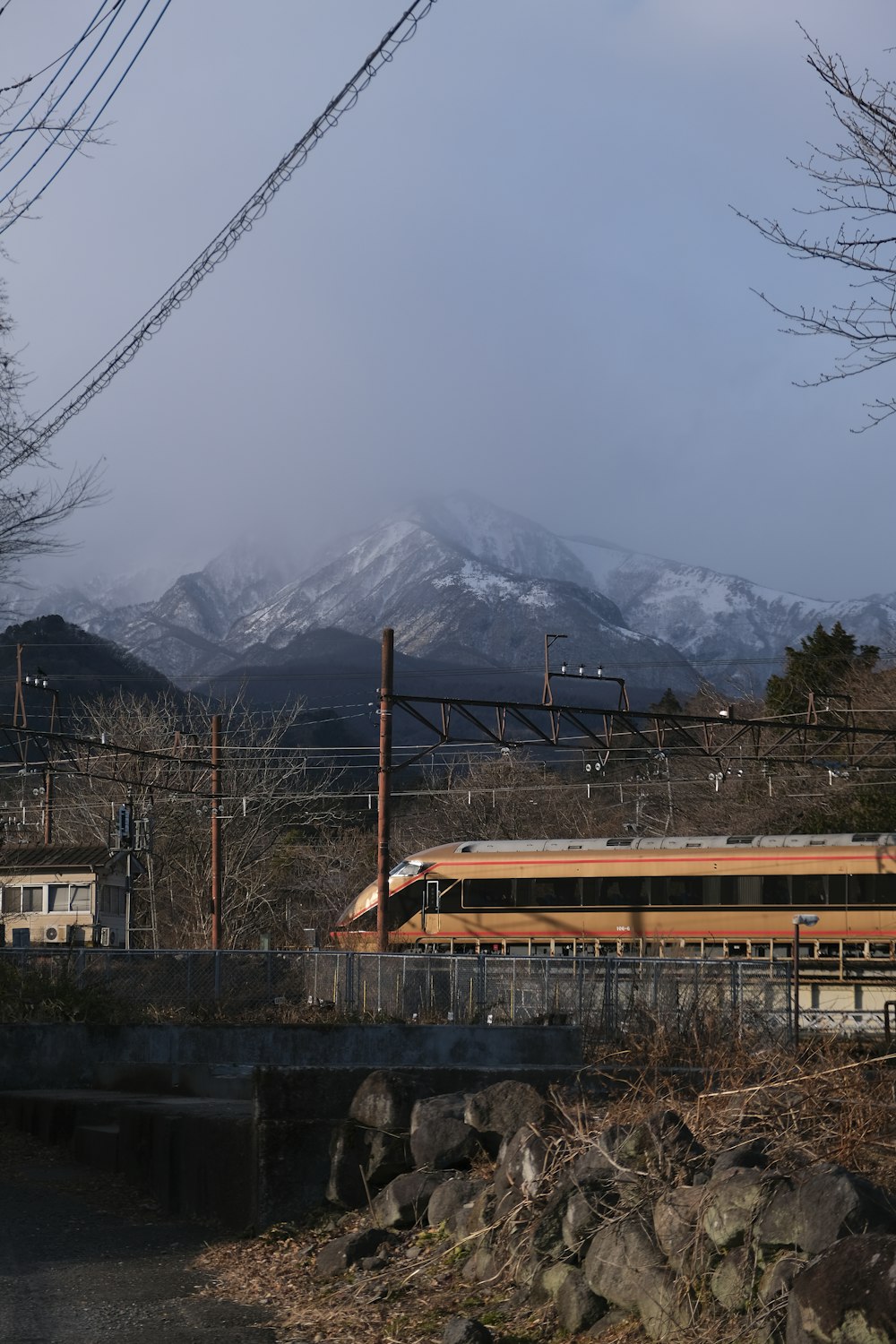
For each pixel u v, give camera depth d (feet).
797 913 129.70
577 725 119.24
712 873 134.31
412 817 268.00
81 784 225.15
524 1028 63.05
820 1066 37.55
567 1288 28.63
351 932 152.35
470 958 78.74
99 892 203.72
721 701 217.36
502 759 256.93
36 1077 63.10
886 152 39.47
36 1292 33.42
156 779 206.28
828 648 205.26
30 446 69.72
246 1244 38.88
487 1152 37.99
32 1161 53.21
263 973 79.61
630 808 236.22
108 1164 51.06
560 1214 30.94
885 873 126.62
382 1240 35.81
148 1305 32.37
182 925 208.85
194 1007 75.15
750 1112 33.71
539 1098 38.55
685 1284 26.43
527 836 246.47
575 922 139.54
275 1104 40.81
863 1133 31.73
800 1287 22.70
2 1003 69.21
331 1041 63.72
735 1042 58.75
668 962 74.28
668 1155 30.37
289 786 236.63
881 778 176.96
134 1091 62.03
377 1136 39.81
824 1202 24.64
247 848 205.77
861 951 126.72
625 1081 42.32
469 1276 32.32
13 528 69.15
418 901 147.95
